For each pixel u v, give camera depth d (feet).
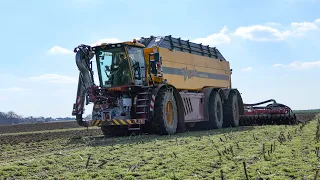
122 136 45.39
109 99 44.83
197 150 28.12
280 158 23.21
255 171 19.45
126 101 43.68
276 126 56.44
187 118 52.06
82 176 19.70
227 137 37.93
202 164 22.09
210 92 58.23
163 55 48.42
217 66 64.75
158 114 43.11
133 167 21.59
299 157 23.26
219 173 19.39
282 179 17.54
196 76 56.80
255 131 45.83
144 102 43.24
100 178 19.02
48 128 100.22
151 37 51.16
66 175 20.06
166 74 48.80
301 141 31.50
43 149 34.24
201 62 58.90
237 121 64.69
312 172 18.86
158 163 22.82
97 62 46.26
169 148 29.32
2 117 303.89
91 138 43.83
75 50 44.86
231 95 63.62
